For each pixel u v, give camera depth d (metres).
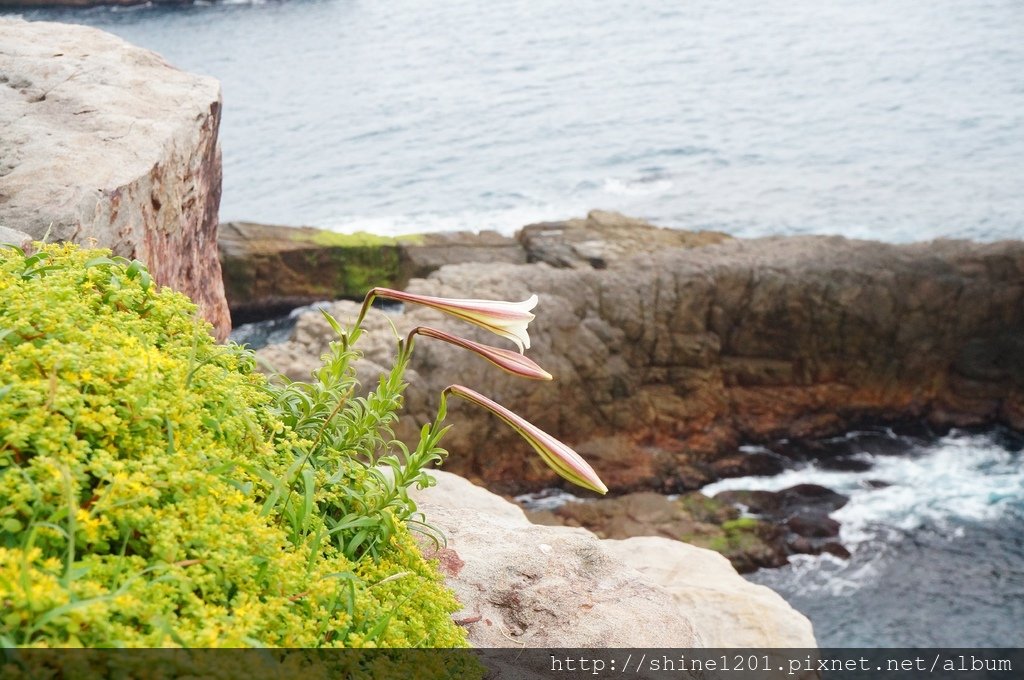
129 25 81.81
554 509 24.08
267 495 2.55
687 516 23.86
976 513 24.36
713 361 28.00
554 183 50.19
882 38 74.75
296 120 62.47
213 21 85.44
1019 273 27.94
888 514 24.38
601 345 26.77
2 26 6.94
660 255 29.42
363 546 2.80
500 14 90.50
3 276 2.62
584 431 26.53
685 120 59.78
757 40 77.50
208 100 6.22
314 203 48.25
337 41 81.25
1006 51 68.31
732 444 27.53
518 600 3.60
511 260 33.94
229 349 2.97
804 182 48.16
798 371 28.36
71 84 6.01
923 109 58.56
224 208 47.81
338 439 2.93
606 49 77.94
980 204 43.38
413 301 2.73
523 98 66.38
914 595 21.31
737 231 42.38
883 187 46.66
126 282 2.85
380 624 2.35
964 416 28.45
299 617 2.14
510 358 2.57
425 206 47.38
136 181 4.95
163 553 2.01
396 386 2.91
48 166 4.83
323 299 35.06
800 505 24.58
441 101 66.12
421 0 95.94
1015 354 28.11
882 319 28.08
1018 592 21.30
